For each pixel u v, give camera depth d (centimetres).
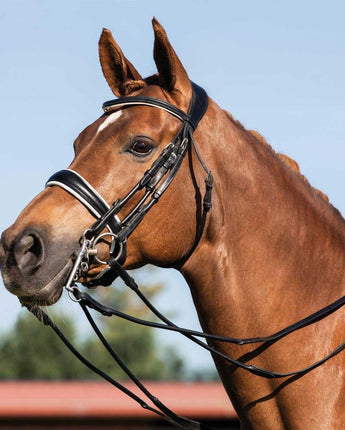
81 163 463
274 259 483
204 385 1664
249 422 477
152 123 468
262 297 477
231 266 479
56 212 450
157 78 512
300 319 479
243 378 471
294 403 462
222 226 479
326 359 461
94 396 1487
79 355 475
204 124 486
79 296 447
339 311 479
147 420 1449
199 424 488
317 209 512
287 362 467
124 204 458
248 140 506
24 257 441
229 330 479
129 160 462
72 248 449
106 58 516
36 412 1411
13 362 3597
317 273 491
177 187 469
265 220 487
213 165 482
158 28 477
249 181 488
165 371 4188
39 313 462
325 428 457
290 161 547
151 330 4034
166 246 470
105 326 4088
